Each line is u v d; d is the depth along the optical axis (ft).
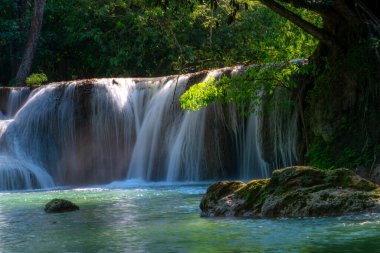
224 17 92.38
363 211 26.32
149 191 51.31
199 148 67.10
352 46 47.70
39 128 78.28
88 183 75.82
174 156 69.62
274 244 20.98
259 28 98.27
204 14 89.86
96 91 77.36
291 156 56.13
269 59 51.08
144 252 20.72
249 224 25.71
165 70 114.93
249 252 19.76
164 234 24.61
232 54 102.22
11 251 22.34
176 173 69.15
